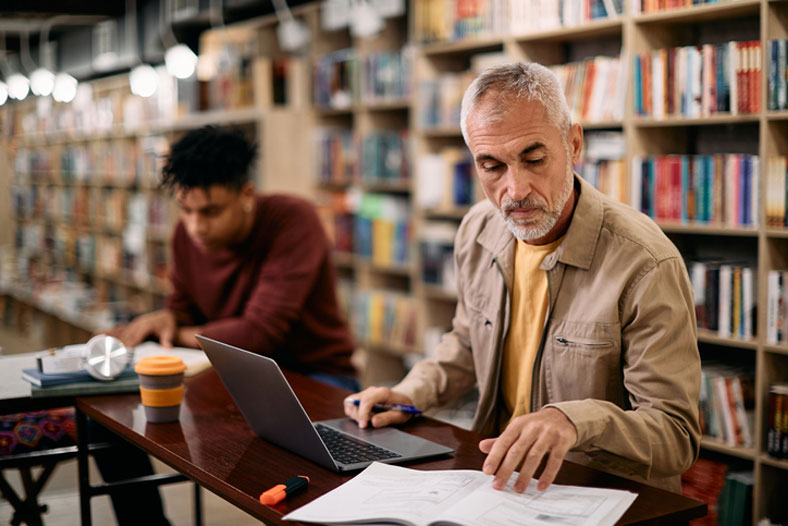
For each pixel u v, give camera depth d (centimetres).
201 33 601
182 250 305
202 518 295
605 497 129
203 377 231
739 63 307
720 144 351
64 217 909
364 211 507
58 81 722
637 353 160
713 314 320
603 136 362
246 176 272
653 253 163
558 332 175
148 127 684
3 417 256
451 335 210
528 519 120
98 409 195
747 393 314
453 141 467
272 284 276
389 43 507
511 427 136
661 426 148
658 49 347
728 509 316
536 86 153
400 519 119
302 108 535
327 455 149
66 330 782
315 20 532
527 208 156
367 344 509
